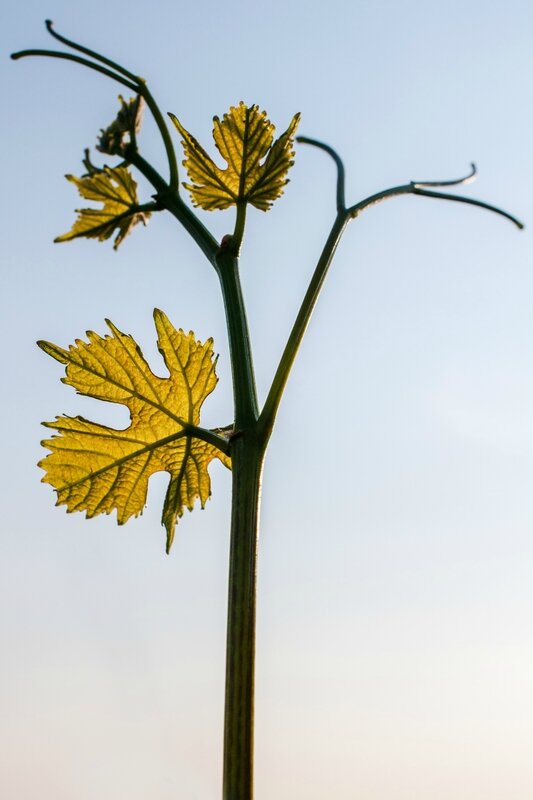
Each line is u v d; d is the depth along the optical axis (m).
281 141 0.51
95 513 0.52
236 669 0.46
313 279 0.49
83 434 0.52
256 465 0.48
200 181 0.52
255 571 0.47
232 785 0.45
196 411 0.52
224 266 0.51
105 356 0.52
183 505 0.53
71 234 0.51
